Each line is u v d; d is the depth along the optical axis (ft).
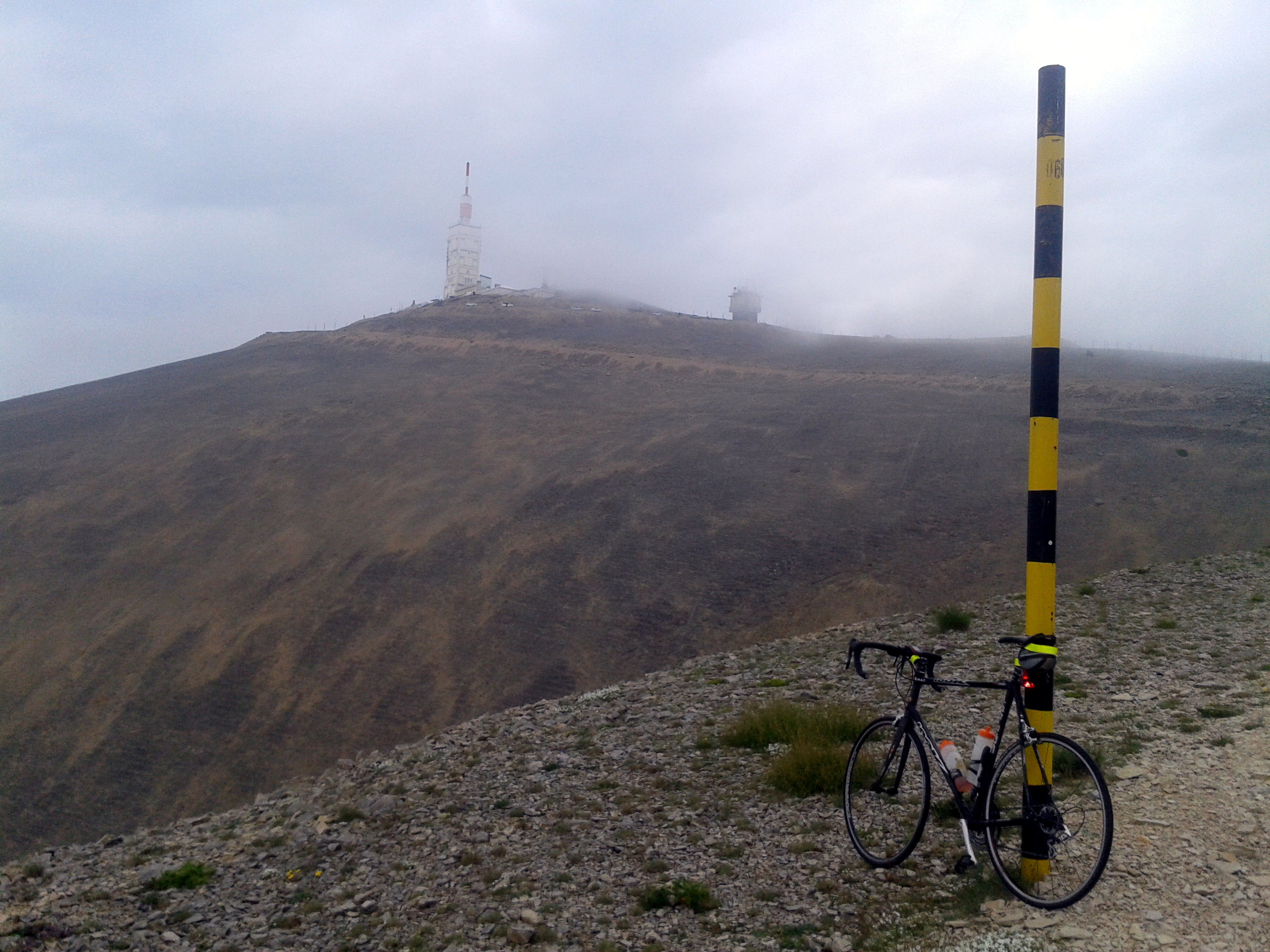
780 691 33.55
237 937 17.02
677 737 28.63
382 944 15.87
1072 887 13.30
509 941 15.21
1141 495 108.99
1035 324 14.47
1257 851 14.02
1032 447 14.49
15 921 18.35
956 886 14.79
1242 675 27.27
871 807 18.76
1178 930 12.10
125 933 17.61
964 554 95.09
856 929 13.94
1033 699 14.08
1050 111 14.42
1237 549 86.79
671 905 15.79
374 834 22.40
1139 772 18.56
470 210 417.08
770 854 17.56
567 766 26.68
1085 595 45.55
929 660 15.92
